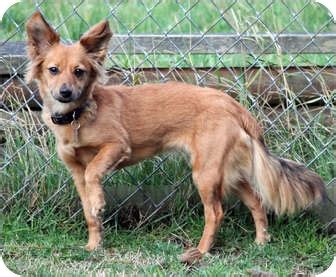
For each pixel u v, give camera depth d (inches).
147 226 347.3
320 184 331.9
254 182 328.8
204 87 332.8
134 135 322.3
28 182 344.5
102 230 327.3
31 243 324.8
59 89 302.0
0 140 357.4
